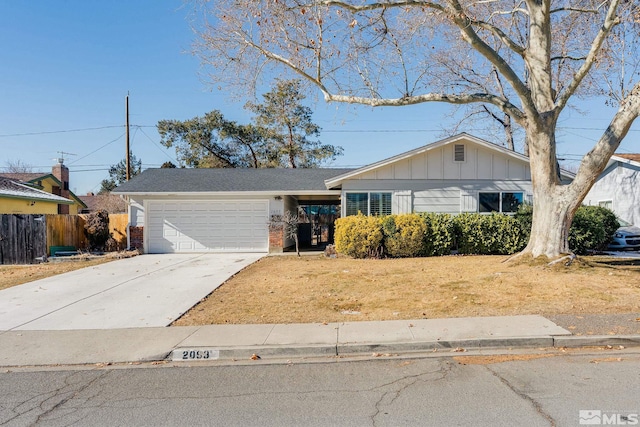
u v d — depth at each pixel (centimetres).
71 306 780
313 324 623
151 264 1358
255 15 1038
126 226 1784
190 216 1727
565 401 371
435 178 1553
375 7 947
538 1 1051
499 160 1562
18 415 368
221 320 662
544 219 1008
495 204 1560
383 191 1549
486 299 734
